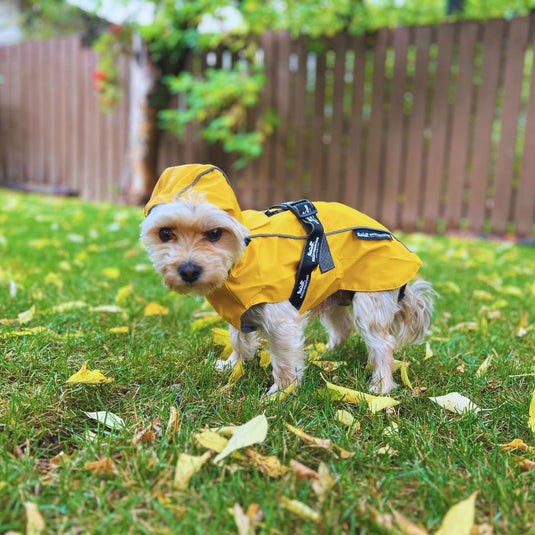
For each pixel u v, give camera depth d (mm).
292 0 2418
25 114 3053
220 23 2354
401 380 787
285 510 469
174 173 680
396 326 812
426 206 2111
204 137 2465
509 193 1988
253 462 536
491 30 1906
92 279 1226
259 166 2369
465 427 628
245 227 675
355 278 742
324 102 2195
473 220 2051
